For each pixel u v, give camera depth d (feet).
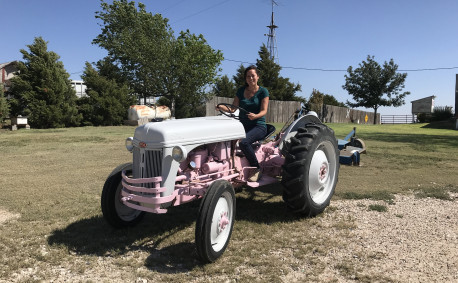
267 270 10.00
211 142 12.20
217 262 10.55
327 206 15.92
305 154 13.56
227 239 11.28
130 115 74.79
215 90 126.72
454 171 23.73
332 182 15.64
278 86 127.24
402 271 10.00
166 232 12.91
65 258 10.78
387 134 55.06
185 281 9.45
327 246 11.69
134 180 10.96
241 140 13.89
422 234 12.75
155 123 11.49
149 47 87.04
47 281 9.46
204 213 10.15
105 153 31.91
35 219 14.14
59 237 12.32
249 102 14.99
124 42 86.79
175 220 14.16
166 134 10.84
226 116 14.93
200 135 11.81
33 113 64.64
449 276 9.70
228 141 13.19
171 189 10.94
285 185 13.57
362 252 11.25
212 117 13.99
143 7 92.53
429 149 35.37
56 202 16.43
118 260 10.64
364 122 140.15
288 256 11.00
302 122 15.85
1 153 32.12
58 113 65.77
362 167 25.04
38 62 67.72
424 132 62.39
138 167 11.55
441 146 38.09
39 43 69.36
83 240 12.08
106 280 9.52
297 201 13.70
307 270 10.09
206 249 10.12
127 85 84.84
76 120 70.54
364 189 18.80
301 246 11.69
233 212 11.63
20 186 19.44
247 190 18.69
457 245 11.78
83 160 28.19
